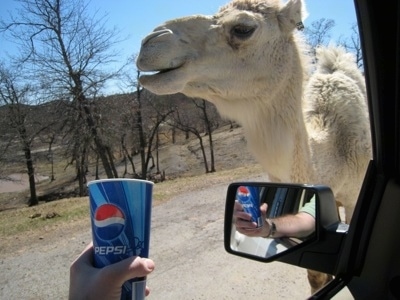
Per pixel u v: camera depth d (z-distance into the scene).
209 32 1.62
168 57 1.55
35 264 3.59
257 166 8.89
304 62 1.80
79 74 10.50
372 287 0.77
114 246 0.54
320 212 0.91
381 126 0.80
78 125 10.98
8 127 12.58
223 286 2.62
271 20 1.66
